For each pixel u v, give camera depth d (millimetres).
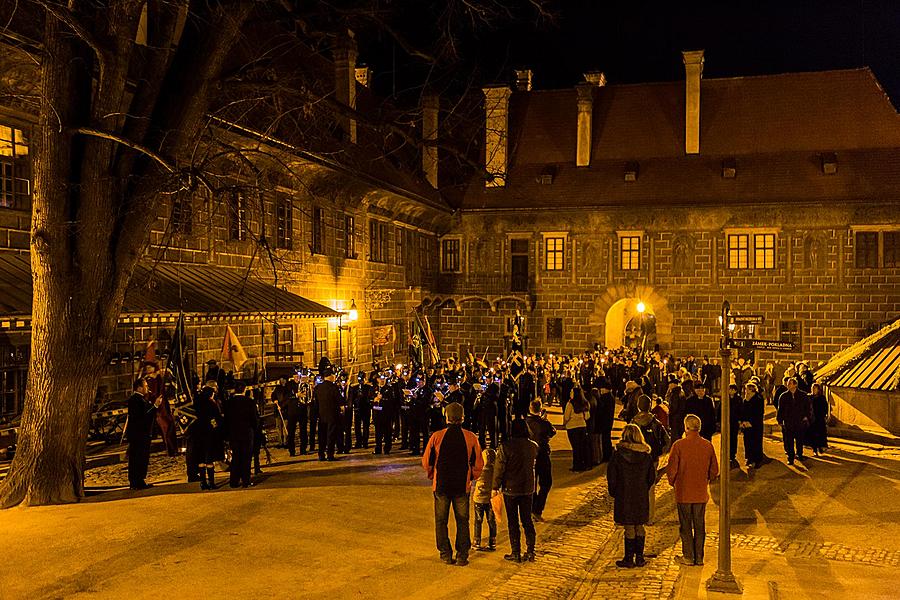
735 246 39562
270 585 9344
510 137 44562
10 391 16969
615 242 41219
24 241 17484
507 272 42906
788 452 19359
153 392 17125
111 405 19266
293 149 18922
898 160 38125
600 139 43156
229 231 24469
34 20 16891
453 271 43906
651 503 14070
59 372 13109
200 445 14523
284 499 13672
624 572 10750
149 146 13727
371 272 35406
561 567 10836
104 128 13023
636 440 10938
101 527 11539
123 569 9703
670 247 40375
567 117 44281
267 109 24984
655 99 43469
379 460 18453
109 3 12961
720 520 9945
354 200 33625
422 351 34312
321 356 30391
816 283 38375
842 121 40188
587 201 41188
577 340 41750
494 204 42688
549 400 32312
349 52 34062
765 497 15789
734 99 42281
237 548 10719
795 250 38656
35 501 12945
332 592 9211
